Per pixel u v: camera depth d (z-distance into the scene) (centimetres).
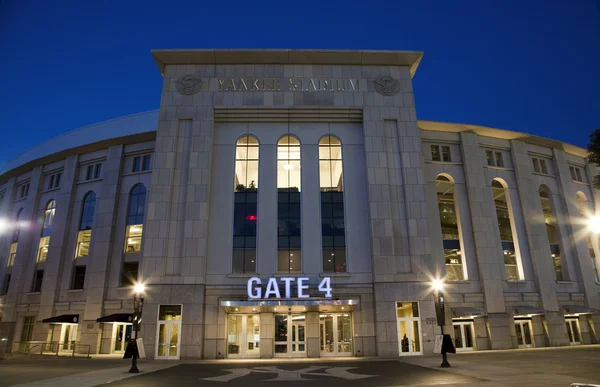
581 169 4584
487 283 3562
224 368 2355
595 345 3631
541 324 3669
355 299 3111
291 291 3180
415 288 3186
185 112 3531
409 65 3747
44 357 3350
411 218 3334
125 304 3631
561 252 4047
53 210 4391
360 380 1759
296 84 3644
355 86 3666
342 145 3584
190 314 3067
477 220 3725
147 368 2334
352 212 3412
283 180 3491
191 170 3378
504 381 1609
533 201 3991
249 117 3588
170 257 3192
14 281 4269
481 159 3972
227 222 3353
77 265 3991
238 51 3600
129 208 3950
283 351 3114
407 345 3111
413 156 3494
